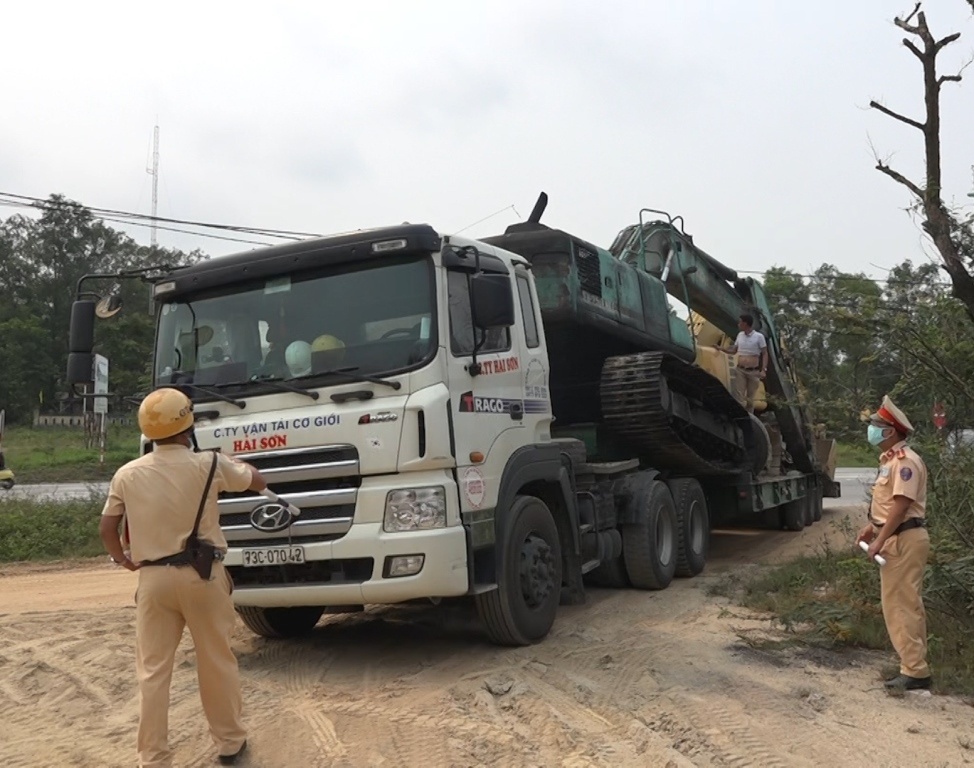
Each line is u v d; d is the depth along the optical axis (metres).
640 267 11.09
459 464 6.34
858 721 5.34
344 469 6.17
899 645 5.89
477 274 6.85
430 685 6.15
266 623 7.55
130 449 36.50
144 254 75.19
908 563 5.86
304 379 6.45
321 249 6.65
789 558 11.84
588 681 6.12
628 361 9.37
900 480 5.86
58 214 72.06
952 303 8.11
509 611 6.78
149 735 4.52
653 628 7.75
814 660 6.64
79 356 6.96
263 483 4.94
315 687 6.20
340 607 8.48
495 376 7.00
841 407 8.32
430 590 6.02
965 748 4.94
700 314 13.81
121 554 4.70
